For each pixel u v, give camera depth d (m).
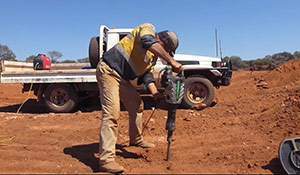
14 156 6.47
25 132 8.30
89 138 7.76
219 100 13.61
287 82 16.98
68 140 7.61
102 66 5.86
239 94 15.44
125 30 11.60
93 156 6.54
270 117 8.17
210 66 11.90
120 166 5.64
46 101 12.01
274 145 6.61
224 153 6.41
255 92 15.08
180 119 9.22
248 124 8.23
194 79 11.32
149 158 6.29
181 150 6.70
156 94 6.02
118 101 5.84
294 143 5.53
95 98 12.70
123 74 5.89
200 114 10.07
